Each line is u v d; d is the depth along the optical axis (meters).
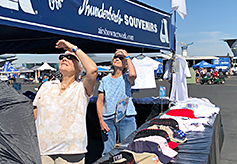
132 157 1.91
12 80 25.81
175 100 4.76
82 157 1.72
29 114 1.21
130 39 3.41
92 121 4.76
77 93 1.71
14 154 1.06
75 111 1.67
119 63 2.94
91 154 4.03
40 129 1.65
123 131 3.00
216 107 4.50
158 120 3.03
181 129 2.87
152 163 1.97
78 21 2.51
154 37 4.10
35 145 1.14
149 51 5.73
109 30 2.98
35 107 1.78
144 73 6.07
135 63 6.05
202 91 15.20
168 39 4.66
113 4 3.04
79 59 1.71
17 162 1.06
